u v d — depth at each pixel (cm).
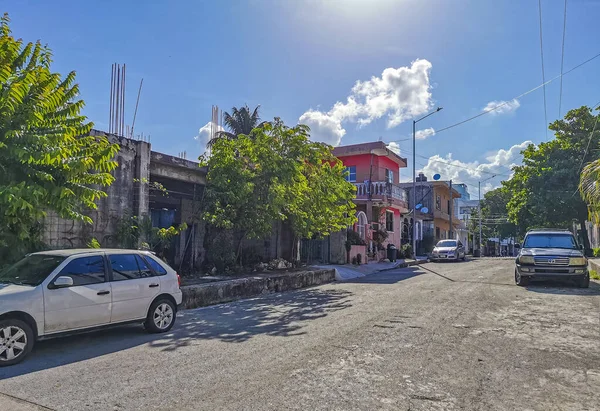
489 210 6562
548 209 2950
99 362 627
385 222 3206
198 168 1562
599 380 531
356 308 1048
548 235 1548
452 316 921
